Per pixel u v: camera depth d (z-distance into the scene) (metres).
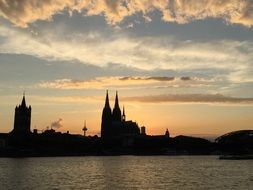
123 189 145.62
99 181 177.00
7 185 155.12
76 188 147.38
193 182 173.38
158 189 146.00
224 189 145.88
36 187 149.00
